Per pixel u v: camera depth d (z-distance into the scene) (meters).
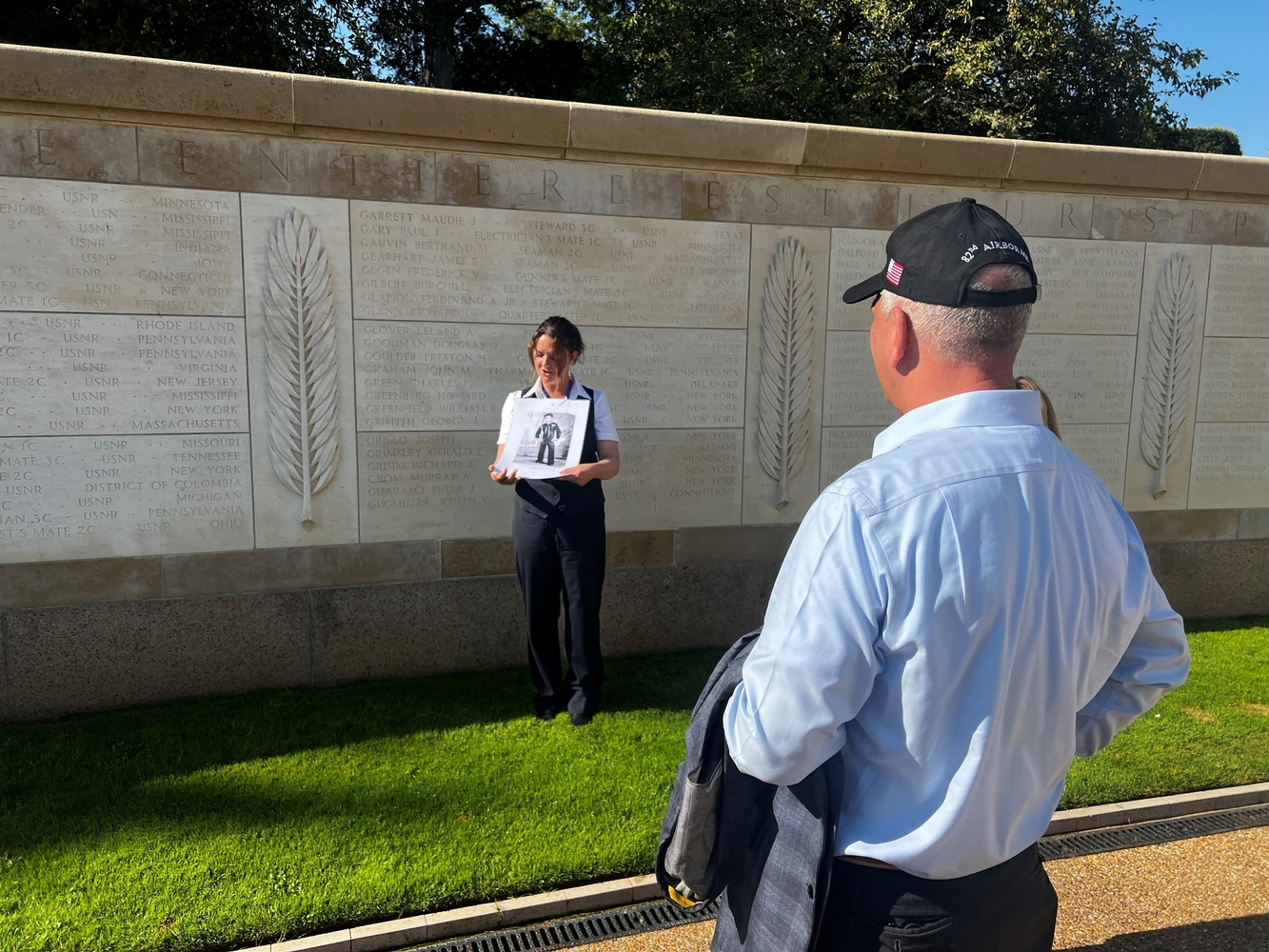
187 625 4.18
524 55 19.80
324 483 4.29
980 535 1.12
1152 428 5.45
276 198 4.07
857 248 4.91
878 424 5.08
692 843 1.34
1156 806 3.34
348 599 4.39
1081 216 5.18
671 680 4.47
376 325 4.29
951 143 4.80
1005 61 14.23
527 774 3.42
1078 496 1.24
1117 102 15.11
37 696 4.00
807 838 1.25
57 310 3.84
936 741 1.15
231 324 4.08
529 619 3.82
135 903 2.59
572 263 4.52
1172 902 2.82
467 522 4.55
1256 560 5.71
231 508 4.19
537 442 3.62
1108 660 1.32
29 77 3.63
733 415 4.87
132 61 3.72
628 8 15.96
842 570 1.11
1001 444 1.19
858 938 1.26
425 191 4.27
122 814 3.09
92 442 3.96
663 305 4.68
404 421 4.39
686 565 4.91
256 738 3.73
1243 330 5.53
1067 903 2.81
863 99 13.55
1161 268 5.34
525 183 4.40
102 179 3.84
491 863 2.82
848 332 4.96
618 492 4.76
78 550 3.99
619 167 4.52
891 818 1.22
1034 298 1.23
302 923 2.54
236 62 11.24
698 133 4.48
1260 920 2.73
